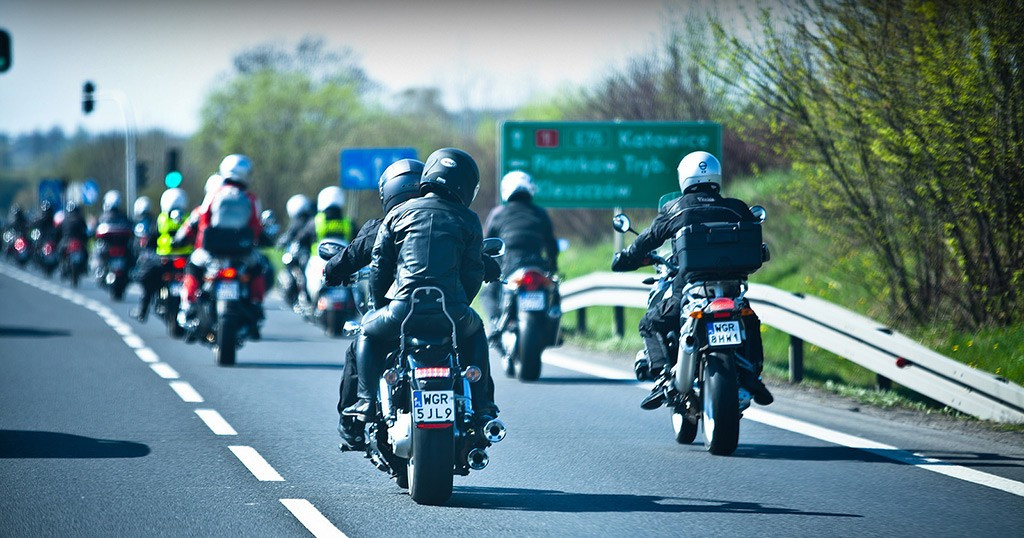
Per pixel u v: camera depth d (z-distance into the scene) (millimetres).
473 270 27094
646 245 33594
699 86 92438
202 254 55062
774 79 52344
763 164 90812
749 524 25312
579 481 29891
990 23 46344
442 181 27297
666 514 26266
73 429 37438
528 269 48188
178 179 135500
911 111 48688
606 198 76875
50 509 26609
